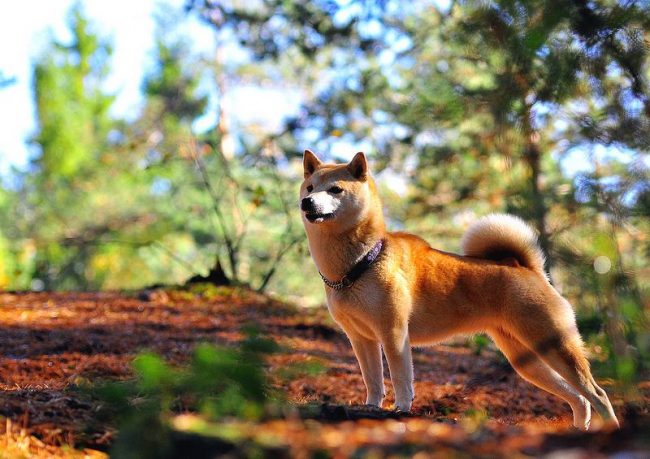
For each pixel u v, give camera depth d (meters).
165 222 20.41
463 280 5.70
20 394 4.44
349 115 12.18
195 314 10.20
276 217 15.45
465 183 11.20
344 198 5.46
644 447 3.33
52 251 21.97
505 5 3.87
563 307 5.65
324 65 12.58
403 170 11.89
